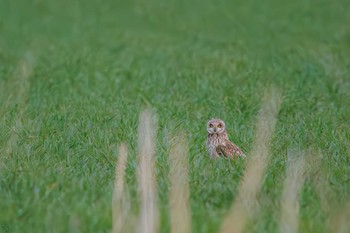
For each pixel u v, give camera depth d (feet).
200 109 134.82
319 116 128.36
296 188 90.02
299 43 209.05
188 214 83.56
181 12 270.05
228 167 100.12
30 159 104.37
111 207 86.53
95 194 90.74
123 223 82.07
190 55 188.65
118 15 267.80
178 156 101.65
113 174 97.35
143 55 191.72
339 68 170.71
